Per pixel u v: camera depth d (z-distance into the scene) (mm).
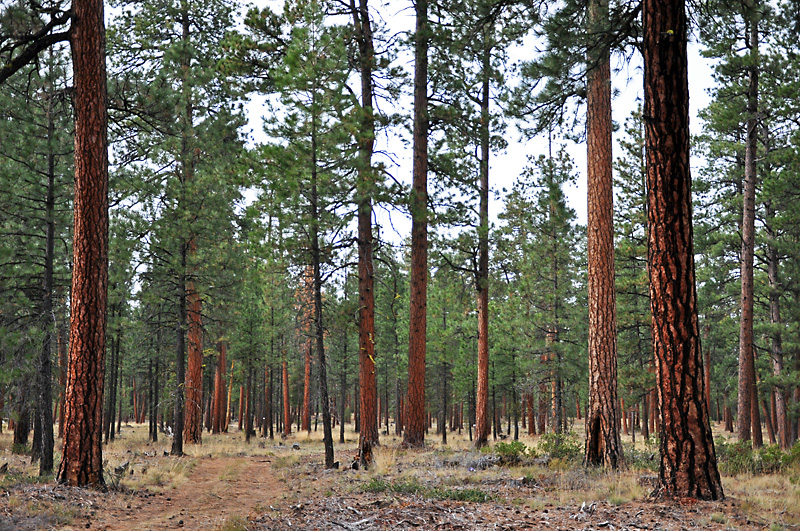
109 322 21406
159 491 11789
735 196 25828
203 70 22875
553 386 31234
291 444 32781
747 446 14500
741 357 20812
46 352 13516
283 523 7770
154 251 21469
